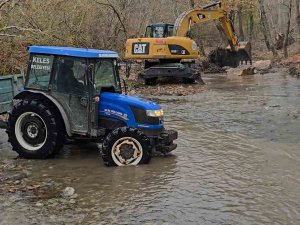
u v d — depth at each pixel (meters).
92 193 6.46
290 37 51.03
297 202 6.08
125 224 5.36
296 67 26.89
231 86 20.66
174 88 19.84
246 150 8.95
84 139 8.81
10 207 5.88
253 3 47.03
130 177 7.23
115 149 7.88
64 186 6.77
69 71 8.28
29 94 8.45
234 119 12.22
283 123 11.52
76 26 23.14
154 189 6.64
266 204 6.02
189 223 5.41
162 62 22.39
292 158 8.32
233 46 29.16
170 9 48.88
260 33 65.75
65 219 5.51
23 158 8.32
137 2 36.22
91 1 25.84
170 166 7.86
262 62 31.02
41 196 6.32
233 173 7.43
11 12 17.47
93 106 8.20
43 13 19.77
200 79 22.02
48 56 8.38
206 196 6.34
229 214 5.69
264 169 7.64
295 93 17.31
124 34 29.16
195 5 42.75
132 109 8.27
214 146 9.30
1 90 9.60
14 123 8.25
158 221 5.46
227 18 27.88
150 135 8.27
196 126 11.36
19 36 15.66
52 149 8.17
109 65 8.73
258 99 15.98
